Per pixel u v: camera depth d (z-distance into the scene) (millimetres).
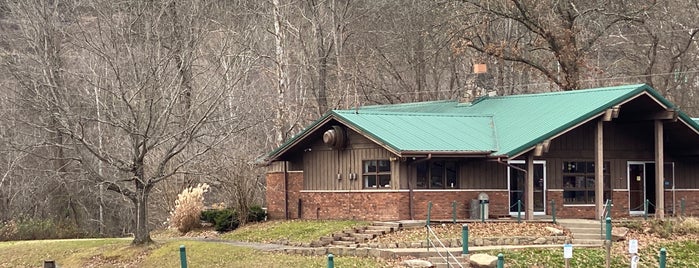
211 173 43406
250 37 50812
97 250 35750
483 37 62062
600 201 37656
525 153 36750
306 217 40906
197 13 45531
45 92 39781
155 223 53094
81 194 54969
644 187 40844
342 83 59625
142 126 36000
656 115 38688
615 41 64562
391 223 35688
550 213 38812
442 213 37375
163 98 36781
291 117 54531
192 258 32156
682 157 41875
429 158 36250
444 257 30266
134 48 41250
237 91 52938
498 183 38312
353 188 38469
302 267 29328
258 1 59062
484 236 33750
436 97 64062
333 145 38688
